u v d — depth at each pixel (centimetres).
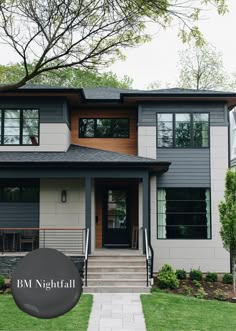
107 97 1805
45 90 1655
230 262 1647
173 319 955
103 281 1302
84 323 916
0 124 1698
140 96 1677
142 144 1698
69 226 1653
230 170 1401
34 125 1698
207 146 1706
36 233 1634
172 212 1684
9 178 1630
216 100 1711
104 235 1780
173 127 1709
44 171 1539
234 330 876
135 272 1371
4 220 1661
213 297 1258
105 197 1797
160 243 1661
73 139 1831
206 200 1692
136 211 1788
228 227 1353
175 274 1417
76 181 1677
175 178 1694
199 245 1662
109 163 1509
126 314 1004
